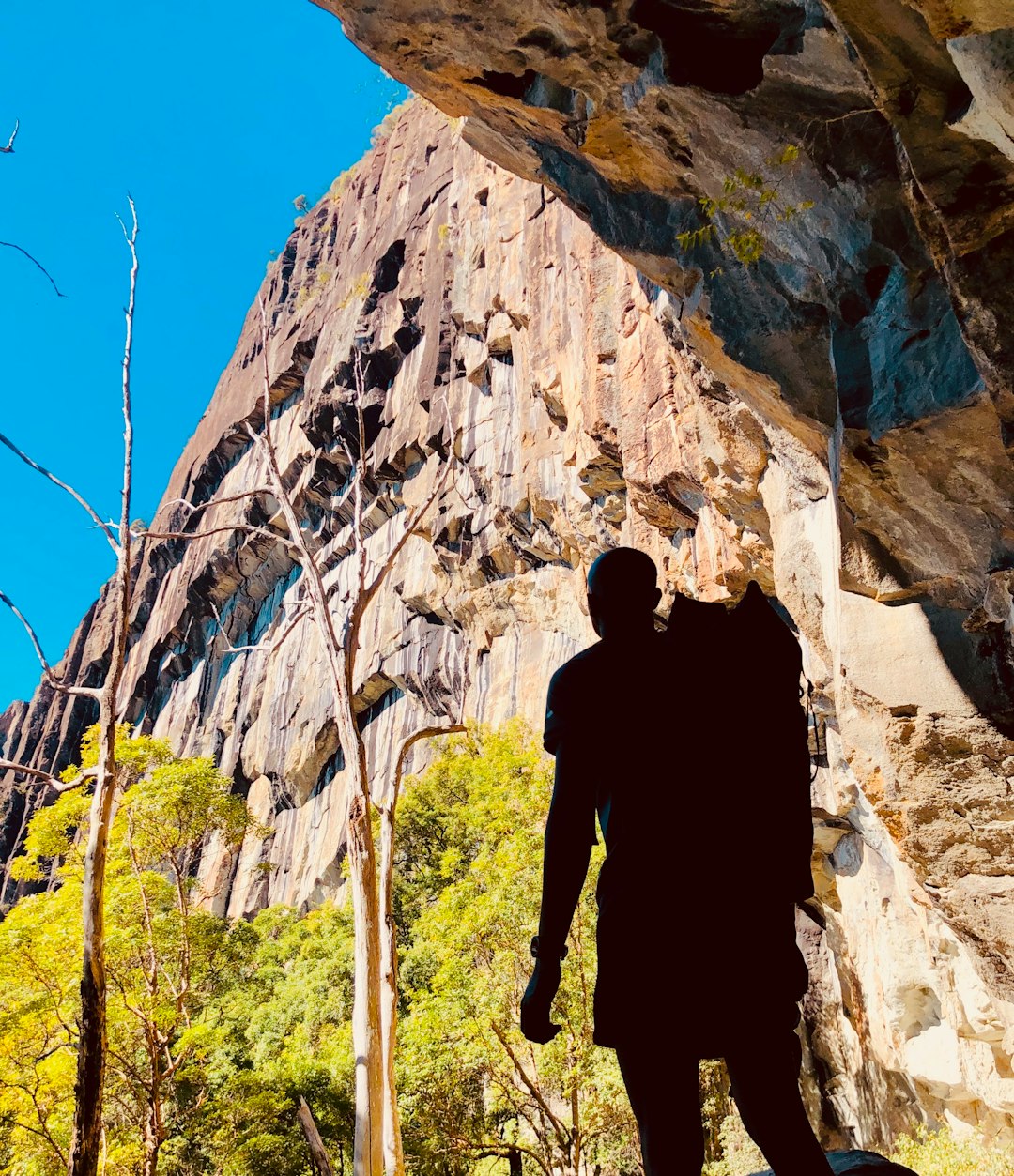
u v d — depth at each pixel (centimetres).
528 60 639
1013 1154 1161
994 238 373
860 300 563
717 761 214
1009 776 643
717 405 1106
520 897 1641
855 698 674
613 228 724
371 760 4497
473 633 3922
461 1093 1897
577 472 2808
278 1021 2464
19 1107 1609
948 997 1159
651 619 239
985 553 582
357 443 5019
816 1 491
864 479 579
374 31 668
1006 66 305
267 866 2577
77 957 1675
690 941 199
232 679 5984
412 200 5391
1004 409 415
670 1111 195
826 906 1714
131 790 1886
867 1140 1689
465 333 4275
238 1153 1844
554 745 224
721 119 576
